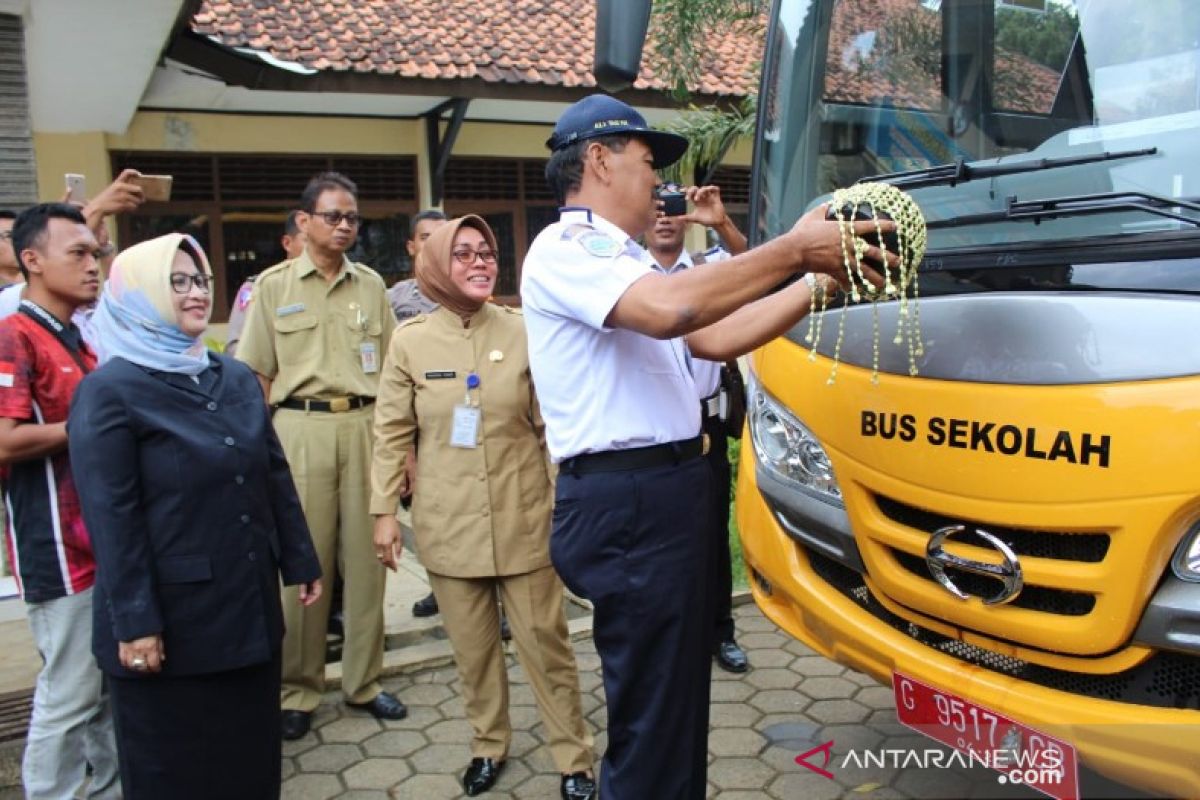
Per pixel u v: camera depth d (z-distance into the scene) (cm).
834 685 363
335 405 338
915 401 209
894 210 172
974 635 209
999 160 231
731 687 363
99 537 211
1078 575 186
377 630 346
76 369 263
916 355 211
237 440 232
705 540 207
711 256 371
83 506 214
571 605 450
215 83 750
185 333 228
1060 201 204
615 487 197
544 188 978
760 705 348
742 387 370
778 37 312
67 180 321
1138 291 189
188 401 227
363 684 344
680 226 346
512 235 969
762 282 170
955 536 206
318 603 333
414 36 860
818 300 191
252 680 233
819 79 298
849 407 226
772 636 410
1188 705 179
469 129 927
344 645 345
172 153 830
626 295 178
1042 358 190
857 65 287
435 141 884
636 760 205
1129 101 222
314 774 309
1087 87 231
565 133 204
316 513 334
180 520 221
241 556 229
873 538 224
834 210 175
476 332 296
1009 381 193
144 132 811
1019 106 246
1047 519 188
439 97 811
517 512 290
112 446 213
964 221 220
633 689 204
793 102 305
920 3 271
